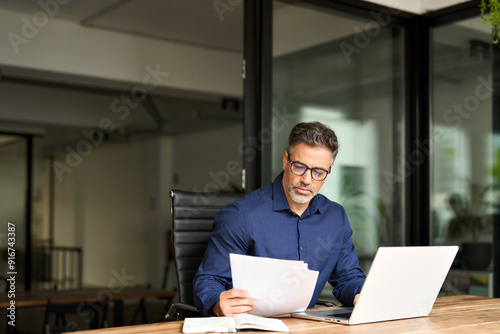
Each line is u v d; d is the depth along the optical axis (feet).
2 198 23.59
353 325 5.01
